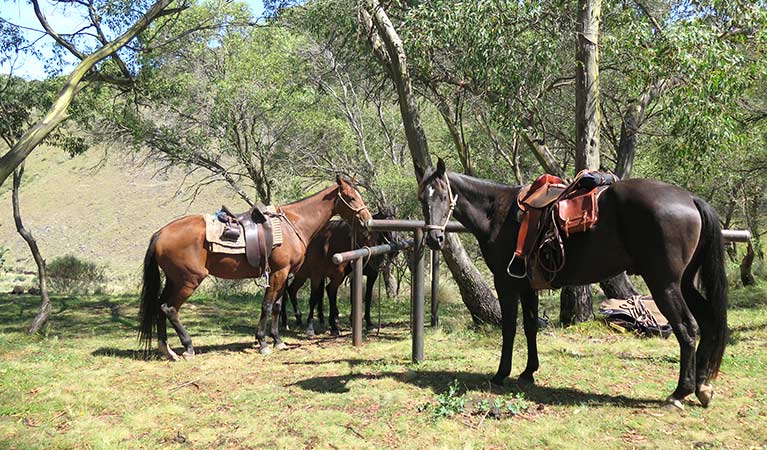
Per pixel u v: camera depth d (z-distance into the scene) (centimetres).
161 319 654
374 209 1519
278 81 1430
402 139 1662
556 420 415
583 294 796
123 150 1537
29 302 1124
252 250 664
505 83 771
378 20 851
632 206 413
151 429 427
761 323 776
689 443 370
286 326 901
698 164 810
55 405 474
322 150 1622
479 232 504
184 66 1401
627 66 826
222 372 582
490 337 723
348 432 407
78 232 3656
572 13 817
